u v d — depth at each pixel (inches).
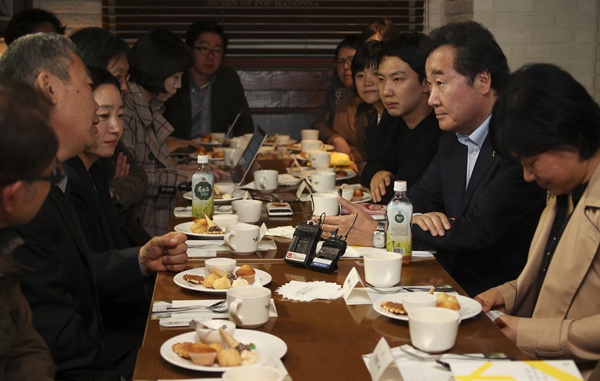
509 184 100.8
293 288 81.4
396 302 75.0
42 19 176.7
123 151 139.5
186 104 231.0
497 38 219.0
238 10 264.5
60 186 86.1
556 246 80.1
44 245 77.5
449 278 85.9
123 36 261.6
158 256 91.2
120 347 97.2
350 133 229.0
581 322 73.4
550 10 217.8
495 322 76.7
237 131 242.8
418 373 59.5
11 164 53.8
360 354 64.1
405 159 145.4
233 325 65.7
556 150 72.7
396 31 183.6
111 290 94.2
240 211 113.4
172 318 71.8
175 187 153.1
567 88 71.7
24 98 55.4
